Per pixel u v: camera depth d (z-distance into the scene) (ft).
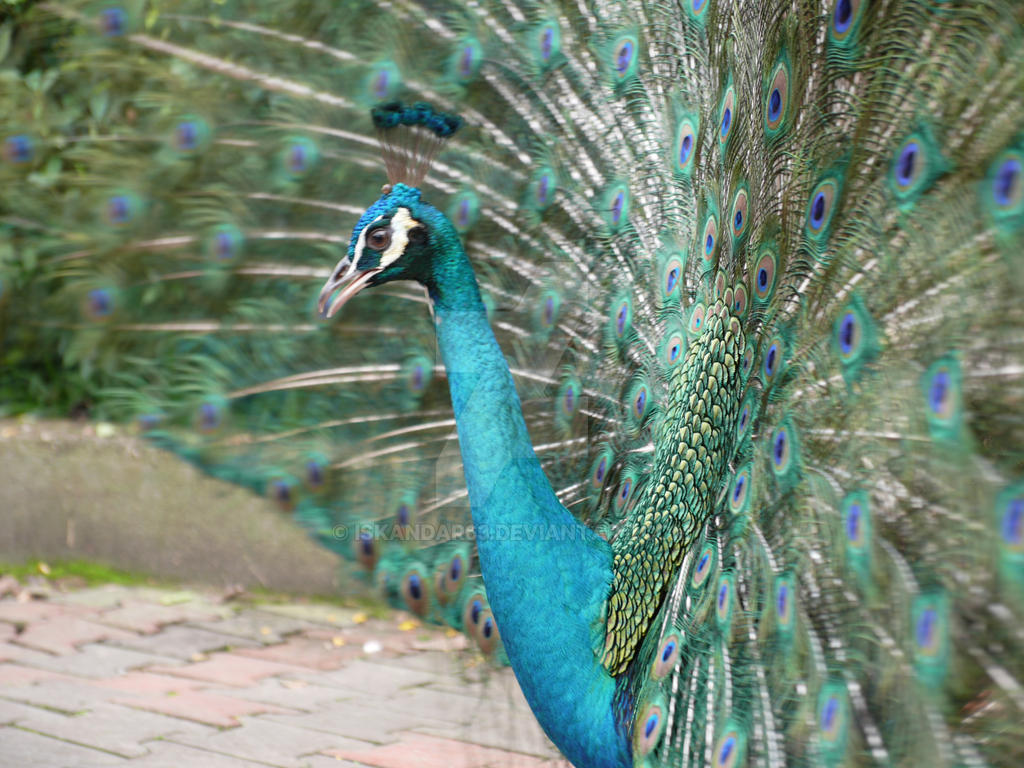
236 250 12.75
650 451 11.79
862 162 8.79
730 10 10.61
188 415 12.47
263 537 19.12
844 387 8.79
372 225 10.20
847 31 8.82
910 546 8.16
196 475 19.36
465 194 12.80
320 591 18.94
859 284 8.78
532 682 10.02
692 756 8.91
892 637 8.00
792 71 9.43
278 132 12.85
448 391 13.00
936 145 8.11
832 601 8.59
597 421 12.23
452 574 12.44
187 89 12.80
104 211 12.60
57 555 20.21
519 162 12.82
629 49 12.25
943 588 7.82
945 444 7.79
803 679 8.45
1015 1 7.73
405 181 10.55
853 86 8.85
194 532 19.44
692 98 11.75
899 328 8.40
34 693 15.10
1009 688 7.45
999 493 7.36
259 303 13.25
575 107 12.60
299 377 12.60
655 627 9.85
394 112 10.43
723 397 10.21
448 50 12.84
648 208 12.23
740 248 10.21
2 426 20.72
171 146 12.69
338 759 13.17
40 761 13.00
